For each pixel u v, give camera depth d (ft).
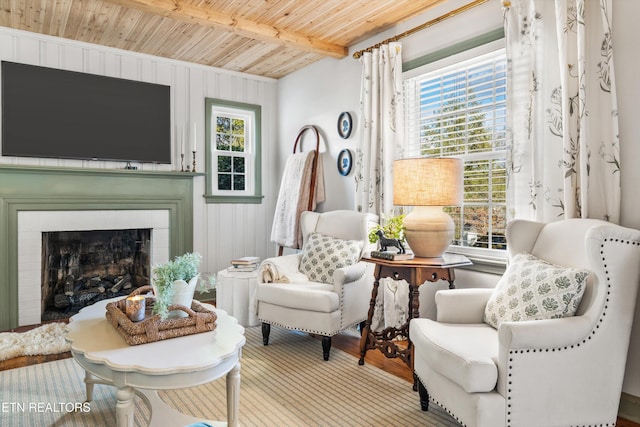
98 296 13.46
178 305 6.20
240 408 7.11
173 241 14.32
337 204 13.55
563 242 6.76
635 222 6.76
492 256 9.23
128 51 13.51
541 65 7.79
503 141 9.15
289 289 9.58
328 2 10.21
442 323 7.08
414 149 11.23
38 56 12.08
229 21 10.89
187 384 5.02
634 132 6.77
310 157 13.92
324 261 10.48
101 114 13.00
